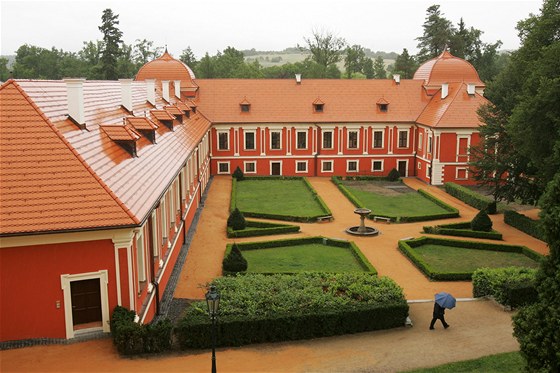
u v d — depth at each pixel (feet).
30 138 63.72
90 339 63.87
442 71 211.61
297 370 61.16
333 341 70.08
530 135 109.09
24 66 346.13
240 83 210.79
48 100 72.90
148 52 415.44
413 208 157.48
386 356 65.36
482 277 89.66
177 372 58.70
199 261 106.01
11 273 60.64
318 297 74.74
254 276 84.07
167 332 63.82
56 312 62.59
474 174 154.61
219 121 200.03
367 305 74.23
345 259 111.04
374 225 139.13
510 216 141.38
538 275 51.39
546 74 105.81
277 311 70.49
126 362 60.34
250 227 133.69
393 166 208.95
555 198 50.57
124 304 65.05
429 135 191.52
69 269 61.98
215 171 204.44
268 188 183.52
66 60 378.94
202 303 72.23
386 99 209.97
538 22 114.93
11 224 57.67
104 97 98.27
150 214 72.90
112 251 63.05
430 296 92.63
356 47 454.81
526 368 50.29
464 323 77.15
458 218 146.10
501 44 318.45
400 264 109.70
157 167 86.89
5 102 65.72
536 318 49.60
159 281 82.43
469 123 184.34
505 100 141.49
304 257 112.06
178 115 141.49
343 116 204.54
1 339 61.82
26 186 60.49
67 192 61.16
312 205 157.89
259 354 65.36
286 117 203.21
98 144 74.02
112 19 284.00
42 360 59.16
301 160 206.39
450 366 61.57
